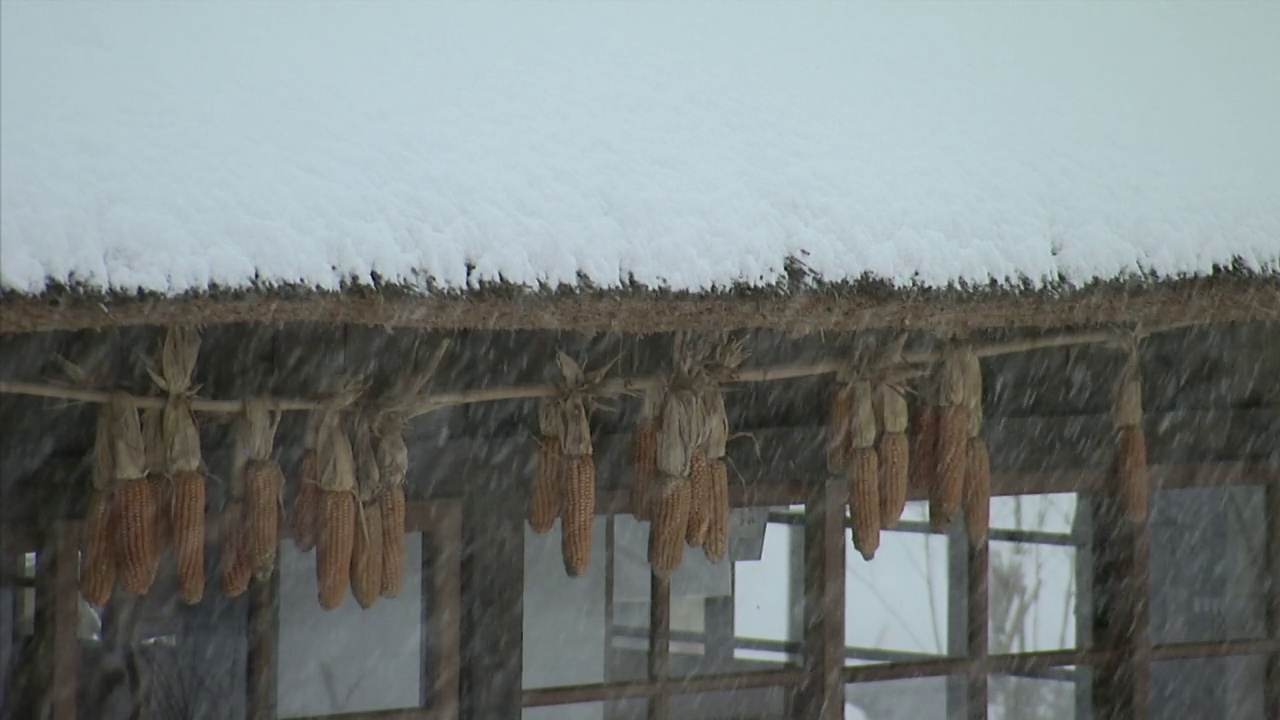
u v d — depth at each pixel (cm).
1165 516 2448
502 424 1828
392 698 1930
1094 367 2186
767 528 2069
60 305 1247
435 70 1590
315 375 1728
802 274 1559
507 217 1463
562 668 2023
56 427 1631
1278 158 1966
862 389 1800
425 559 1770
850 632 2236
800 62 1819
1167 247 1753
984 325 1716
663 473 1697
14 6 1437
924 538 2273
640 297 1488
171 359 1509
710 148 1636
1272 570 2269
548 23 1720
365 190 1423
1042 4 2094
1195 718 2405
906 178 1702
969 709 2078
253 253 1332
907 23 1958
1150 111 1966
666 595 1902
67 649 1611
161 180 1337
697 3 1844
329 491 1555
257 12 1566
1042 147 1830
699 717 2073
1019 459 2114
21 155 1283
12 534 1598
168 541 1504
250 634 1698
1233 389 2294
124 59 1430
